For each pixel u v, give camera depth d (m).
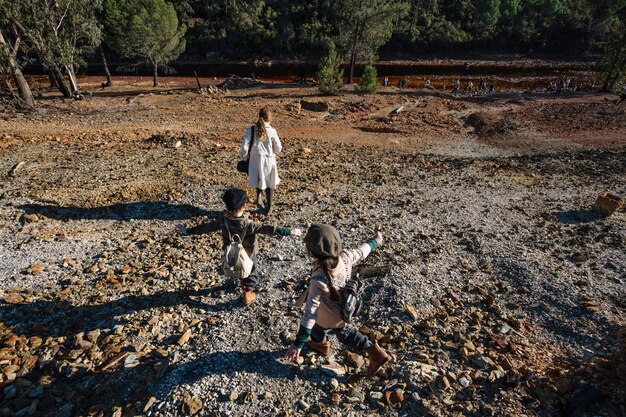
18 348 3.87
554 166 12.42
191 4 75.62
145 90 38.88
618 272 5.24
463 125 23.03
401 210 7.34
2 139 11.54
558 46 78.88
